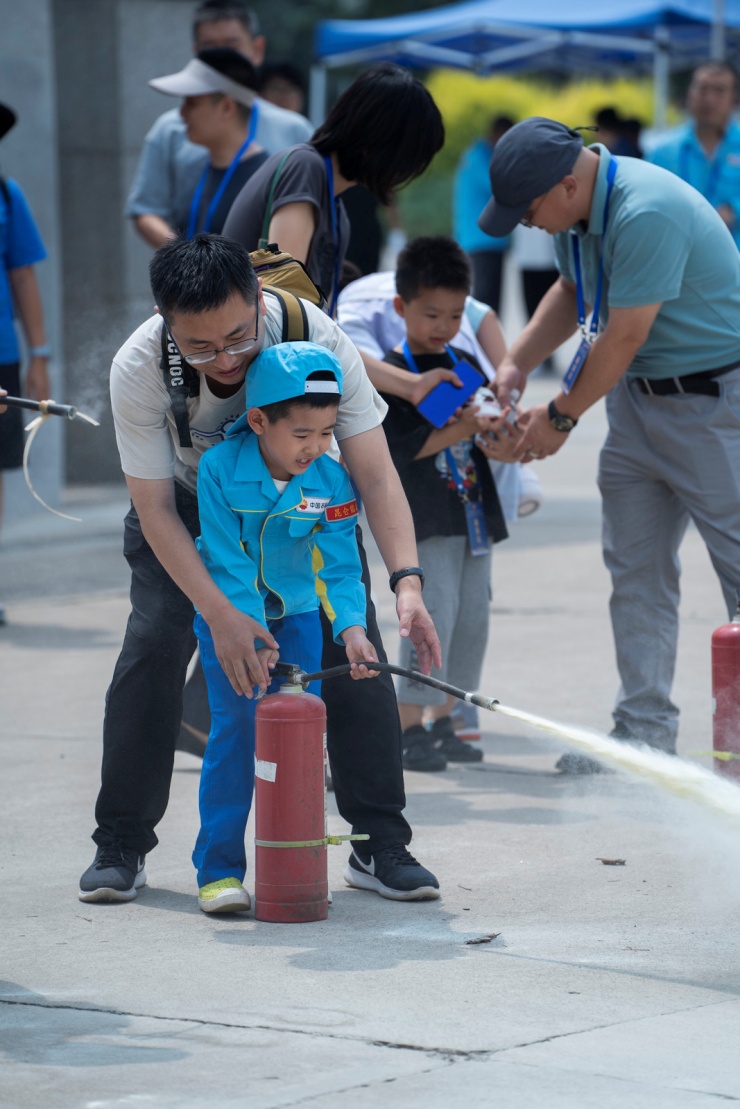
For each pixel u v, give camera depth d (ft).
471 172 175.52
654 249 47.57
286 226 45.70
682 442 50.62
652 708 53.52
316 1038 31.32
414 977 34.83
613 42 176.14
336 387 36.45
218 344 35.73
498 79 279.49
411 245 53.06
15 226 79.61
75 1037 31.58
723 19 158.40
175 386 37.32
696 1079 29.14
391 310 55.88
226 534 37.60
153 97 118.32
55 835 47.24
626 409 52.54
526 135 48.03
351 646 37.58
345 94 46.65
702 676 66.13
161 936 37.99
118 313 119.03
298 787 38.70
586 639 73.82
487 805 50.06
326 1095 28.53
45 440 110.73
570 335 55.16
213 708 40.06
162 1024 32.19
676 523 53.42
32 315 80.69
